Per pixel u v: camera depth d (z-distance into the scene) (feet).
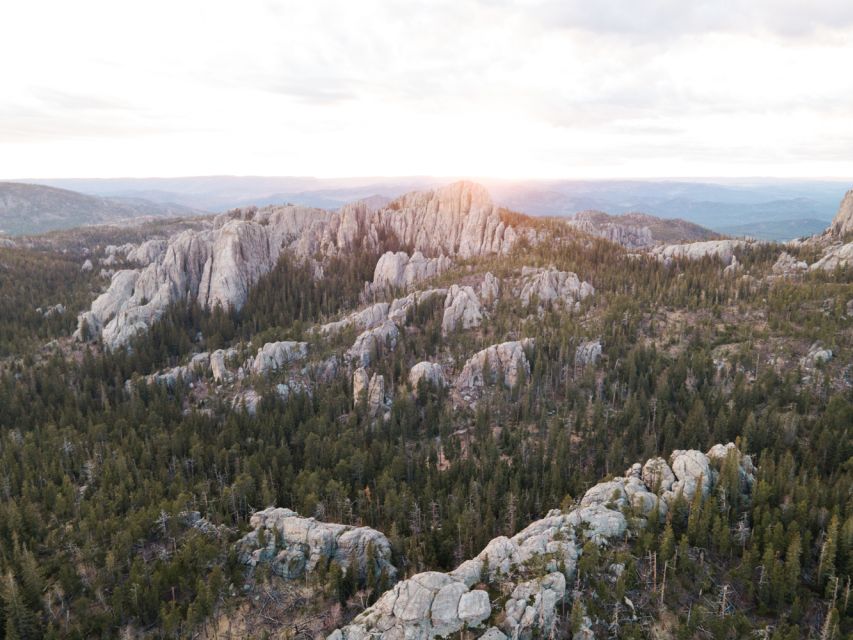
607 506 302.86
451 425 488.02
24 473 390.42
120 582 296.51
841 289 597.11
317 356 620.08
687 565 259.19
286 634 269.44
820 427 398.42
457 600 250.78
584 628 237.66
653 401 475.31
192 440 447.01
